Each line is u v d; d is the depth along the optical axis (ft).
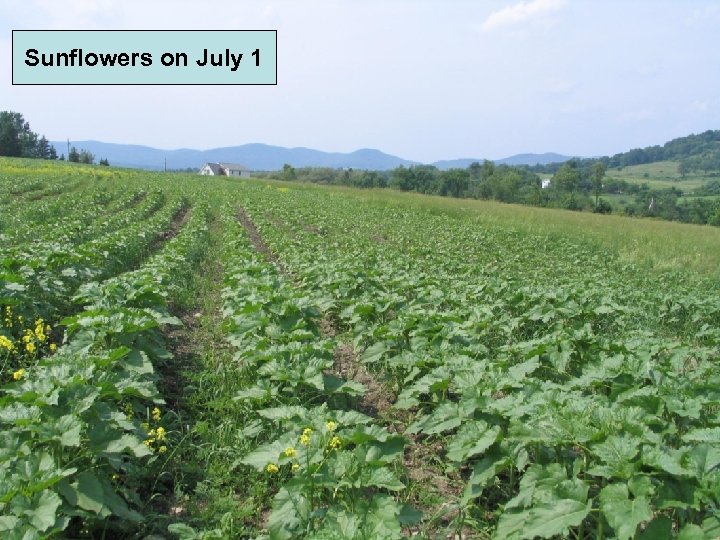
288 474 16.79
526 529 11.91
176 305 37.60
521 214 122.01
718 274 63.62
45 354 25.46
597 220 120.06
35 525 11.70
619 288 45.37
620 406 16.52
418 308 30.35
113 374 17.90
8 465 13.60
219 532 13.87
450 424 16.97
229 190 154.92
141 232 58.75
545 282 49.83
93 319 22.15
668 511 13.37
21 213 72.02
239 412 20.70
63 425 14.02
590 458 13.96
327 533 11.59
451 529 15.11
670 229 108.37
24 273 30.09
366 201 138.82
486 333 30.22
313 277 39.73
